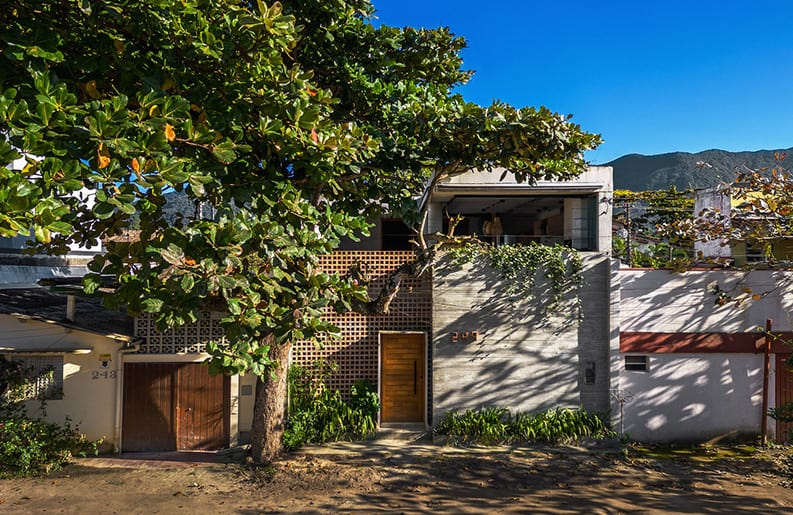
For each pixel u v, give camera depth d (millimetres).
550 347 13789
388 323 14305
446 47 12258
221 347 6523
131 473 11531
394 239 20016
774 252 17109
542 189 14680
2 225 4645
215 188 7613
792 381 14008
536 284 13836
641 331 13938
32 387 12703
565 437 13234
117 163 5672
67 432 12391
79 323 13320
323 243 7195
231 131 7465
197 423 13367
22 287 16906
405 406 14422
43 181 5258
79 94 6832
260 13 6590
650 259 18156
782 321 14047
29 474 11328
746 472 11773
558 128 10312
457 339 13719
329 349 14219
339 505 9883
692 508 9812
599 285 13883
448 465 11977
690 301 14031
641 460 12477
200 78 7227
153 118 5957
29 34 5879
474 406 13688
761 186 13117
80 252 20703
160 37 6598
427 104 10453
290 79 7254
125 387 13172
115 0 6109
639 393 13906
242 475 11352
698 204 16203
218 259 5945
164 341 13289
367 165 11047
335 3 10055
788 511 9695
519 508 9797
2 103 5031
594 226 14891
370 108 11469
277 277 6484
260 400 12133
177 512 9570
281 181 8078
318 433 13305
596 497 10336
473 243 13711
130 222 9234
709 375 13953
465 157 10883
